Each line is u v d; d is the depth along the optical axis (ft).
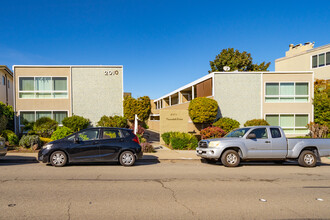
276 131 34.09
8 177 24.41
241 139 33.22
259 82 66.03
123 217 14.40
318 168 32.81
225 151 32.71
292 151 33.53
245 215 15.05
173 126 59.31
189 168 31.19
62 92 61.98
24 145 44.65
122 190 20.18
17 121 60.08
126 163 31.83
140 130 60.34
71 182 22.62
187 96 98.48
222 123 59.06
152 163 35.01
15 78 60.29
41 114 61.41
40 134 53.78
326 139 34.76
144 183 22.70
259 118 65.72
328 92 66.03
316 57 86.17
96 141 31.24
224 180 24.45
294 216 14.99
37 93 61.16
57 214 14.70
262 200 18.07
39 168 29.45
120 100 64.13
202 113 59.62
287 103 66.18
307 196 19.26
